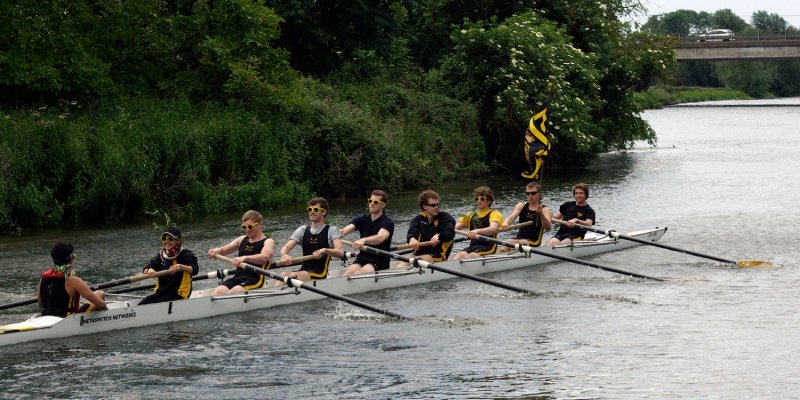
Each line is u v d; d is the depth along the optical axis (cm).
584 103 3969
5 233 2342
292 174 3127
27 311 1496
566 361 1209
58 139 2536
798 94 14750
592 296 1617
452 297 1625
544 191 3275
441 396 1074
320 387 1112
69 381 1134
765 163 4191
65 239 2244
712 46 7969
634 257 2047
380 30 4009
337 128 3231
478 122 4041
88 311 1342
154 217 2625
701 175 3728
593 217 2089
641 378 1131
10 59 2678
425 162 3491
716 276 1800
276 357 1238
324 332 1373
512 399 1062
